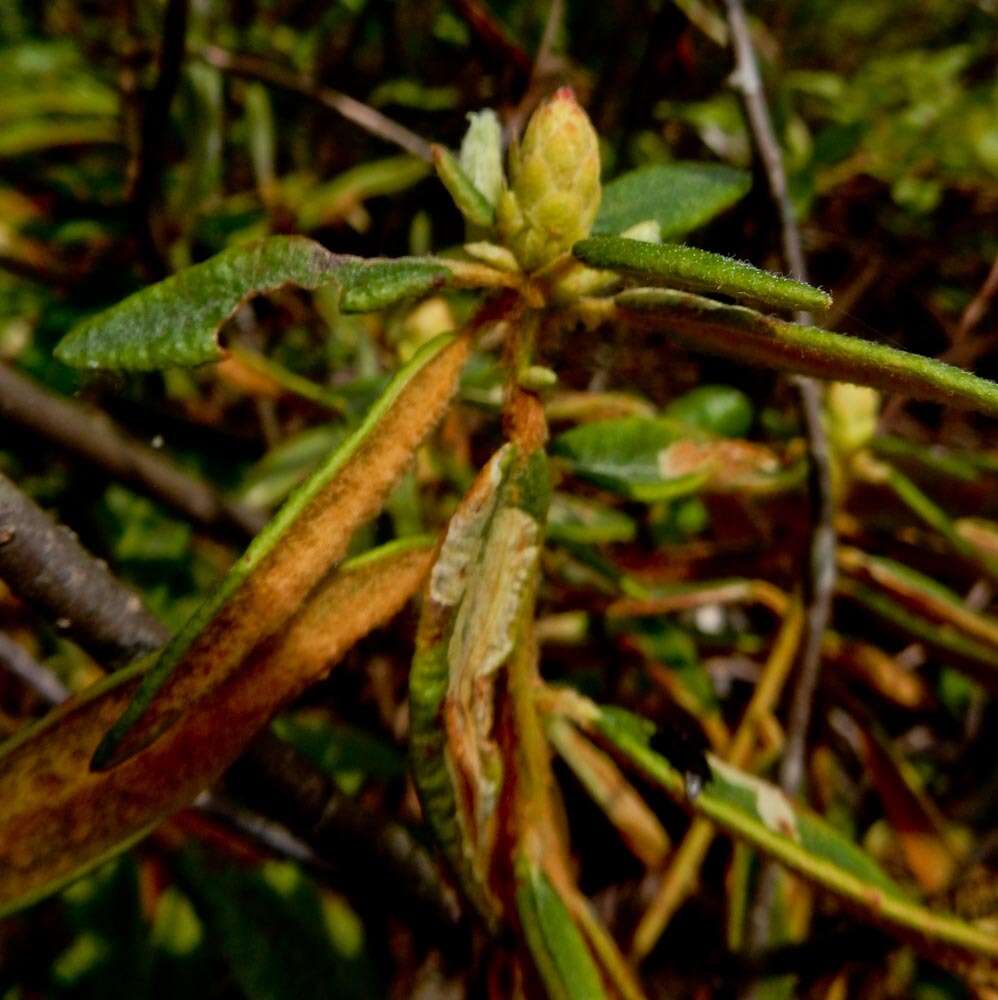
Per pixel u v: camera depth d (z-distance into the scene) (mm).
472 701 66
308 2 250
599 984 68
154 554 152
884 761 138
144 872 122
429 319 152
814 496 122
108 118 204
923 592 135
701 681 141
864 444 137
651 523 160
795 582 140
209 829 114
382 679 142
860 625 164
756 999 108
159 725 52
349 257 62
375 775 132
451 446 151
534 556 67
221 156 200
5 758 54
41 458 155
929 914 73
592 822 139
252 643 54
